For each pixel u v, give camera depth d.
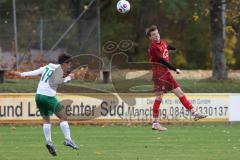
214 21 100.06
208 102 74.12
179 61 155.75
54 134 63.16
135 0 130.75
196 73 113.81
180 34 157.62
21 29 95.25
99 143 55.16
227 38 150.12
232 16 102.12
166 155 46.66
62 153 47.91
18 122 72.38
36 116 72.56
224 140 57.62
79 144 54.38
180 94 48.94
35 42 94.94
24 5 109.69
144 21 149.50
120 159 44.41
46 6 118.25
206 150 49.88
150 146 52.78
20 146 52.59
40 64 93.69
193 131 66.31
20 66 92.56
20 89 82.31
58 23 96.06
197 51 156.75
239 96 75.00
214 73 99.25
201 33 155.88
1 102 72.19
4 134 62.78
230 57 150.88
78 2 117.50
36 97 44.31
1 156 45.91
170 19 150.88
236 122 75.00
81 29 95.88
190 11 134.75
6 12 99.50
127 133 64.25
